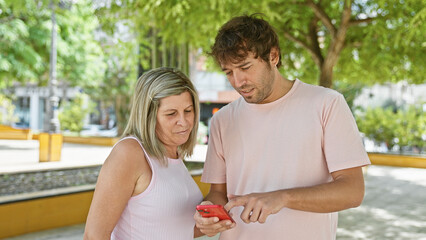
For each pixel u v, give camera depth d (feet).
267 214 4.32
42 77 52.49
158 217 4.96
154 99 5.03
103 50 22.44
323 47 30.68
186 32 18.83
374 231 16.79
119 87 64.34
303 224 5.27
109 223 4.64
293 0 20.42
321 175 5.33
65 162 34.12
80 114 72.28
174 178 5.21
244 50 4.77
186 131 5.31
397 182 30.40
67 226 16.67
